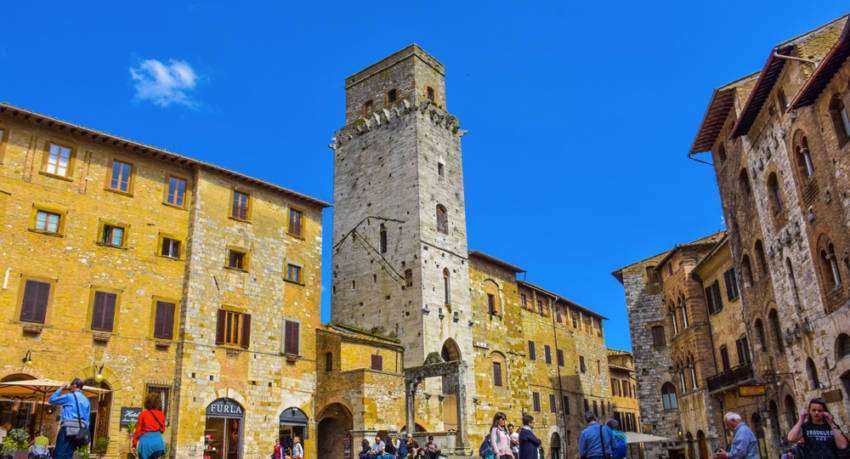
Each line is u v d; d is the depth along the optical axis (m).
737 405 43.31
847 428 27.73
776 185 34.00
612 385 86.88
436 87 66.44
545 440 67.31
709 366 48.84
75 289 36.28
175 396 38.19
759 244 37.38
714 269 47.47
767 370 36.81
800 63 29.42
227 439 39.69
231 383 40.59
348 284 60.12
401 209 58.91
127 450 35.69
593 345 84.81
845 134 26.22
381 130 63.53
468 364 57.62
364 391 42.28
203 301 40.66
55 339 34.94
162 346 38.62
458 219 62.22
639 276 63.28
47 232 36.00
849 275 26.67
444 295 57.47
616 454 17.17
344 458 44.41
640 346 61.38
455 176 63.81
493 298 65.38
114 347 36.84
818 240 29.16
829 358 28.98
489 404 59.38
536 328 72.19
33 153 36.56
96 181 38.53
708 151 44.41
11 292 34.09
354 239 61.38
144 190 40.38
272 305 44.28
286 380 43.59
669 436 58.09
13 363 33.34
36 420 34.16
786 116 31.17
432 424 51.22
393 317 55.75
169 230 40.81
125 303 37.91
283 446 42.41
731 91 38.12
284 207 47.09
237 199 44.38
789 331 33.28
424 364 50.62
